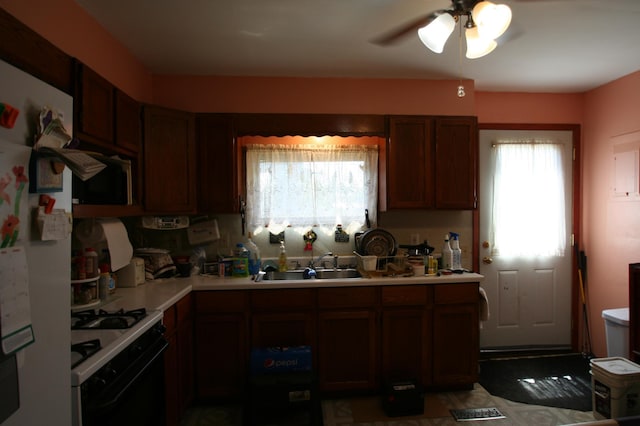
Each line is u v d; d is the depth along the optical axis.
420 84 2.87
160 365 1.66
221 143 2.59
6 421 0.74
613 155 2.89
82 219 1.91
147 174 2.25
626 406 1.96
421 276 2.46
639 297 2.25
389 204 2.67
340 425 2.12
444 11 1.63
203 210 2.58
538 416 2.21
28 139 0.83
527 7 1.81
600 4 1.78
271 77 2.79
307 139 2.89
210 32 2.11
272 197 2.87
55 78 1.41
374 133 2.70
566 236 3.18
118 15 1.91
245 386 2.20
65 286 0.96
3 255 0.72
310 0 1.78
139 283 2.27
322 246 2.93
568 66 2.61
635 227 2.72
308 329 2.34
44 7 1.54
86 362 1.10
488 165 3.12
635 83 2.71
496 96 3.14
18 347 0.76
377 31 2.10
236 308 2.31
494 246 3.12
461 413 2.23
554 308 3.16
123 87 2.28
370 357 2.38
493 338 3.15
